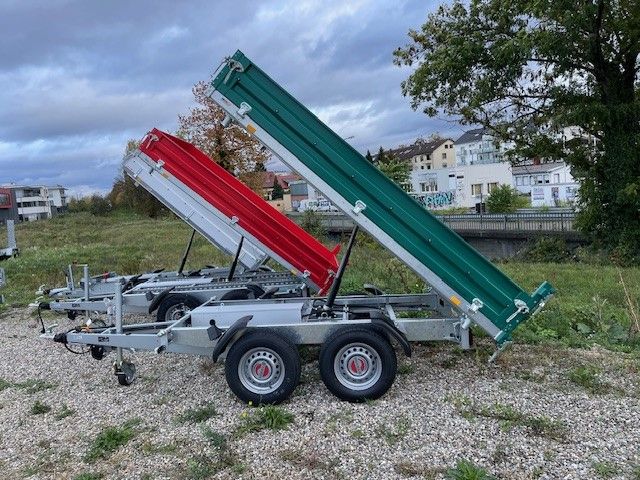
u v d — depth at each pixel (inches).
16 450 185.8
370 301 271.0
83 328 243.0
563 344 267.0
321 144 214.4
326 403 207.3
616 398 201.0
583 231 933.2
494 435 175.5
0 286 511.8
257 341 207.2
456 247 211.3
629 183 840.9
